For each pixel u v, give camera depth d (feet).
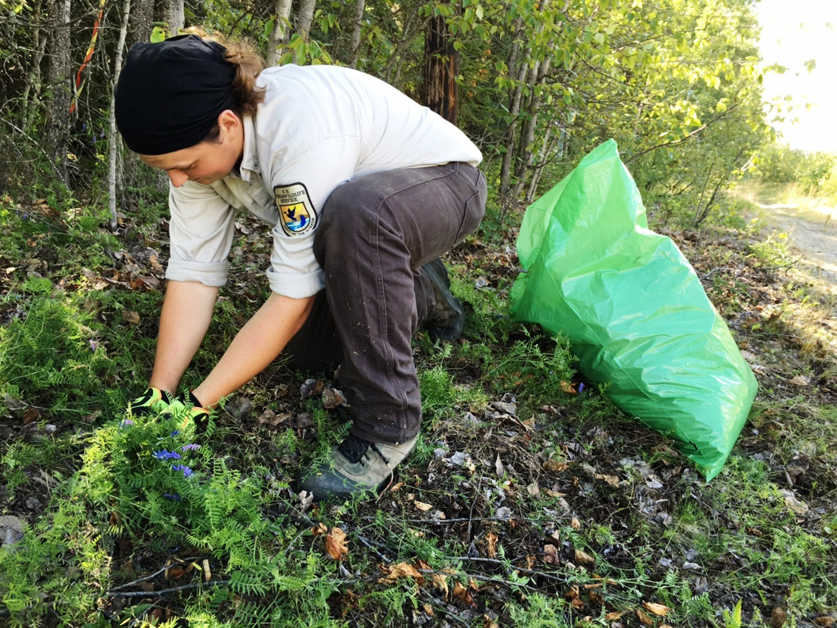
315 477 5.99
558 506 6.75
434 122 6.36
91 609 4.54
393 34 18.58
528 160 22.99
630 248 8.46
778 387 10.46
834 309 16.01
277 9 11.41
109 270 8.66
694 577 6.31
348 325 5.59
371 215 5.30
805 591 6.07
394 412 5.90
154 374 6.16
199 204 6.14
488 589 5.66
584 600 5.80
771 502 7.47
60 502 4.75
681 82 24.94
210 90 4.84
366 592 5.28
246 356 5.67
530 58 18.42
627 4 19.89
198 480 5.32
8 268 8.05
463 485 6.67
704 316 8.10
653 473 7.59
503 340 9.41
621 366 8.04
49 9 11.48
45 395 6.29
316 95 5.35
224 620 4.74
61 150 11.38
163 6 11.53
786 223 34.09
